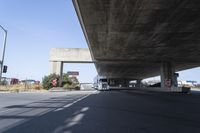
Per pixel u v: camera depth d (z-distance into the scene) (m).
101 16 23.58
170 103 20.64
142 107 16.81
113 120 10.74
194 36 30.64
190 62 53.91
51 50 63.28
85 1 19.88
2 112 13.20
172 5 20.56
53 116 11.75
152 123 10.12
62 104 18.28
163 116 12.37
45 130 8.34
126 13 22.69
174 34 29.91
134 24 26.12
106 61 54.34
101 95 32.94
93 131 8.27
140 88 69.06
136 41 34.25
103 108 15.67
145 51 42.03
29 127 8.86
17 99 23.62
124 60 52.94
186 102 22.14
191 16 23.28
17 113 12.80
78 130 8.39
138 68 69.31
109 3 20.22
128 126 9.32
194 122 10.55
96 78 69.94
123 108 15.90
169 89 48.91
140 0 19.59
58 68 62.66
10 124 9.48
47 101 21.25
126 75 98.19
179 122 10.51
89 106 16.89
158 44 35.94
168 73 52.50
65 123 9.78
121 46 38.16
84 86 85.38
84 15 23.34
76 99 24.16
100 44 36.84
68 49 62.75
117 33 29.89
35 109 14.74
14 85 57.50
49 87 58.03
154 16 23.47
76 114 12.54
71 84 64.75
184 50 40.34
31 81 68.25
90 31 29.14
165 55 45.94
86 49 62.47
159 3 20.17
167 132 8.36
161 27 27.05
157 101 22.73
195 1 19.62
